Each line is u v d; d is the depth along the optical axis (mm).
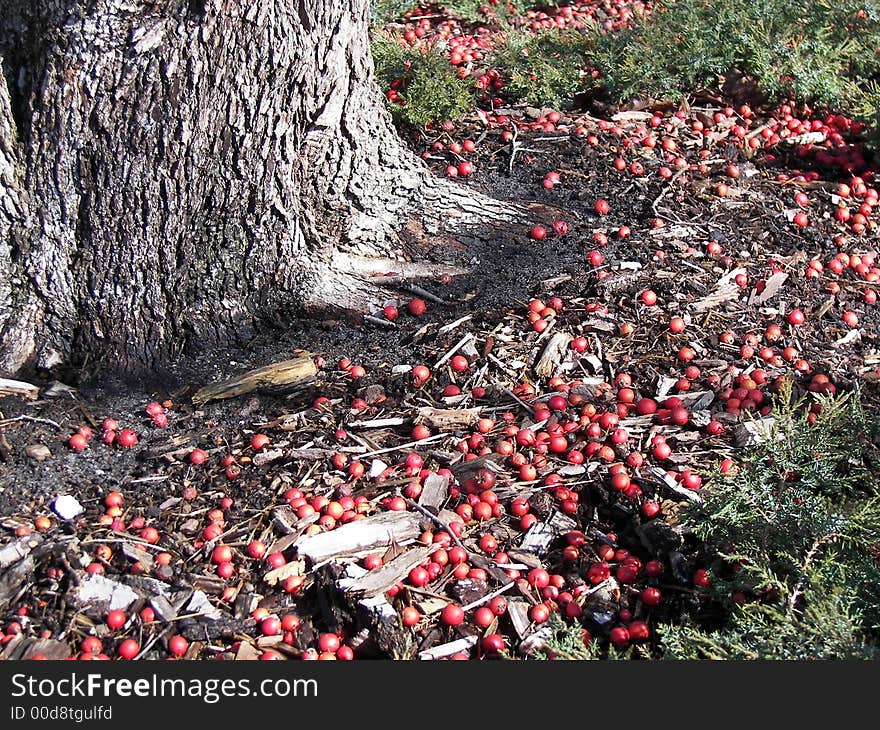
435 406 4984
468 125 7742
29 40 4875
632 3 9836
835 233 6527
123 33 4797
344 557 4008
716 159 7371
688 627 3607
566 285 5773
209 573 4016
